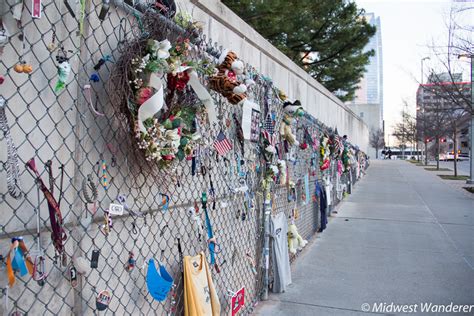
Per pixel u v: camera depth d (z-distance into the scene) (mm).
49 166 1672
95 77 1920
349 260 5883
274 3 9219
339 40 12719
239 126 3674
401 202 11672
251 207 4105
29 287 1654
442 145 47562
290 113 4996
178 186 2688
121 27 2080
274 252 4590
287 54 11945
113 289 2137
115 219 2145
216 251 3248
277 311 4078
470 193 13719
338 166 10484
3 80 1432
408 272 5324
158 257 2521
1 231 1517
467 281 4973
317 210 7762
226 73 2980
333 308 4156
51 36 1731
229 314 3479
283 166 4668
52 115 1752
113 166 2090
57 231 1666
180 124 2270
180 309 2779
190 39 2637
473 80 12688
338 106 11375
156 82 1959
